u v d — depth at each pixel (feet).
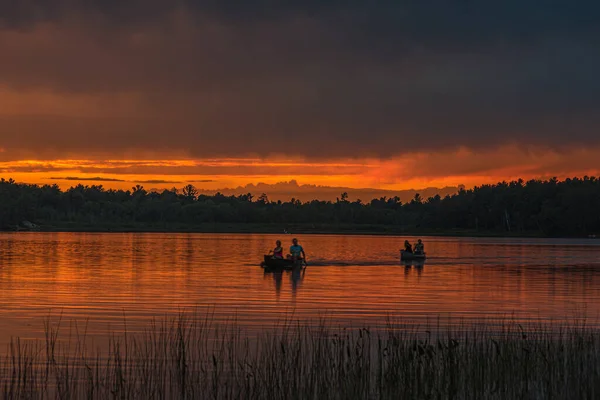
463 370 57.77
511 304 104.99
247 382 54.60
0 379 58.75
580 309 100.07
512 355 60.80
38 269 166.61
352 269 177.27
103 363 64.13
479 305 103.45
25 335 76.74
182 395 54.54
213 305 100.99
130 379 55.11
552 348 62.85
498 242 452.76
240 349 69.46
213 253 258.78
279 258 175.42
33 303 101.86
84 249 282.77
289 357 63.16
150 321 86.28
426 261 216.74
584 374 57.67
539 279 150.30
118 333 78.13
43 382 58.08
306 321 87.04
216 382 54.24
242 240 447.83
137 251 269.23
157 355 64.90
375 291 121.19
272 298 109.81
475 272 169.99
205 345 71.41
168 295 112.88
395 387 54.24
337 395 53.31
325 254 262.88
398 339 67.97
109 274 153.48
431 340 73.82
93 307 98.02
